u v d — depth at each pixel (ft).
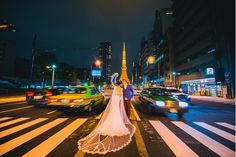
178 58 172.14
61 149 12.86
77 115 28.50
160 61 230.48
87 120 24.13
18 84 178.19
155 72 260.21
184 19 154.20
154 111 31.37
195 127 21.17
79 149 12.90
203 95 115.03
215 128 20.79
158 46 241.96
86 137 15.84
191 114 33.12
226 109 42.73
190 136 16.97
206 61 113.09
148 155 12.01
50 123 22.11
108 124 17.38
